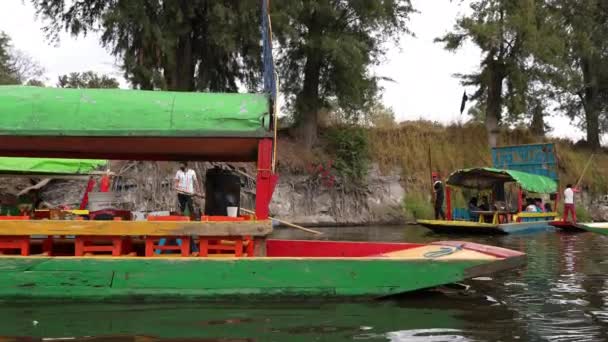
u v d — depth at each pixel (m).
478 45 24.44
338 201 21.59
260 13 18.34
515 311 5.12
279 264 5.36
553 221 16.48
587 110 29.91
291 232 16.36
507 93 25.52
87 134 5.39
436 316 4.90
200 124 5.50
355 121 23.84
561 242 12.57
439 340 4.13
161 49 17.52
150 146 6.40
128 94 5.64
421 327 4.51
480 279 6.96
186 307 5.07
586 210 24.95
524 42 23.09
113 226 5.43
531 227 16.25
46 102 5.46
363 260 5.45
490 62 24.97
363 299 5.44
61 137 5.56
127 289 5.24
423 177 23.66
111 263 5.26
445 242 6.64
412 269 5.45
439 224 15.62
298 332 4.31
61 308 5.00
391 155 23.70
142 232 5.43
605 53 28.98
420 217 21.98
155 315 4.79
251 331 4.33
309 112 22.58
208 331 4.31
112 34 18.30
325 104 22.73
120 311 4.91
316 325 4.53
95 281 5.23
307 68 22.09
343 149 22.31
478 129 26.78
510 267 5.51
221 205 6.55
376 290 5.43
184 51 19.66
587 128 29.91
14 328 4.34
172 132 5.46
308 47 20.72
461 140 26.19
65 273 5.23
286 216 20.36
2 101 5.44
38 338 4.08
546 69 24.52
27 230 5.37
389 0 20.94
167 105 5.56
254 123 5.56
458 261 5.43
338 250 7.09
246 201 18.48
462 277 5.41
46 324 4.47
